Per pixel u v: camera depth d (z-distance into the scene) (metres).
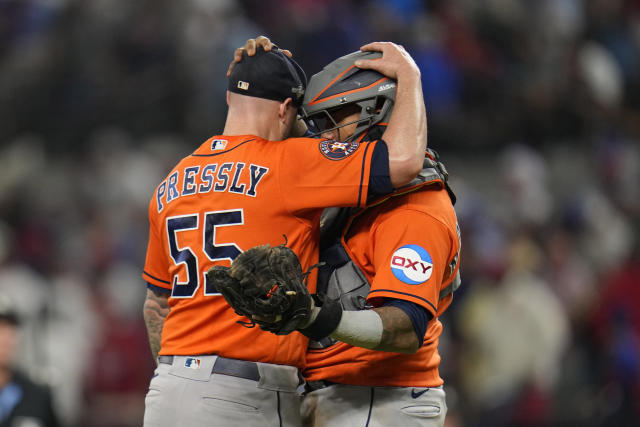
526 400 29.25
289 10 44.53
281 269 9.87
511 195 38.66
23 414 18.41
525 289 30.80
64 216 41.34
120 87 44.53
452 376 30.77
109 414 29.19
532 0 47.69
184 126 43.59
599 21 48.75
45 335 28.41
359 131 12.05
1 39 48.97
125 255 37.09
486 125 43.81
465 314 31.77
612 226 39.62
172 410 11.32
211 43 43.53
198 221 11.59
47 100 45.34
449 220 11.73
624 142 45.03
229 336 11.28
